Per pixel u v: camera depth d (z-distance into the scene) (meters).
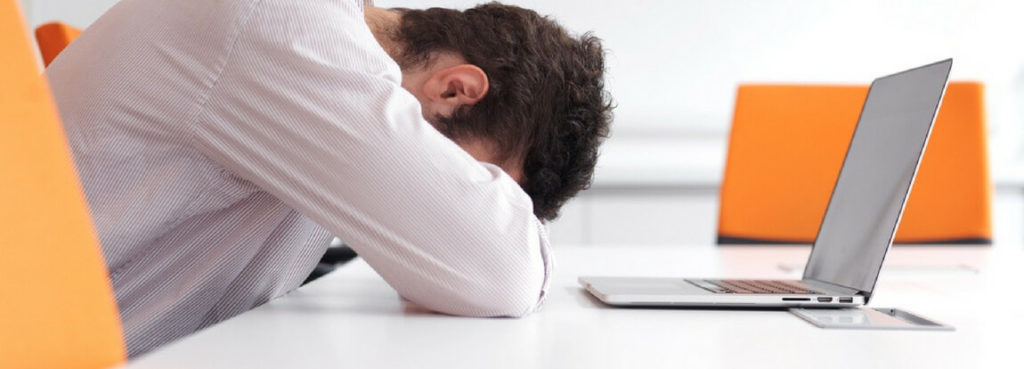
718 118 3.89
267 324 0.74
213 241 1.00
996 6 3.82
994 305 0.98
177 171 0.92
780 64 3.86
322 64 0.84
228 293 1.07
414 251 0.82
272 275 1.10
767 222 2.38
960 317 0.86
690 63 3.86
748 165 2.41
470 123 0.99
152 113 0.90
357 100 0.84
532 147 1.02
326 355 0.60
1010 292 1.15
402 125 0.84
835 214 1.15
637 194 3.92
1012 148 3.93
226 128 0.88
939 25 3.83
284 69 0.85
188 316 1.03
